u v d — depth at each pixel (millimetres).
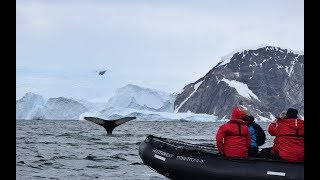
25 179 16844
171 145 13047
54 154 27984
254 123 11820
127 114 178500
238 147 11539
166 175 12977
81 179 17047
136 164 22672
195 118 190750
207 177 11945
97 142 43031
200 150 12359
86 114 182875
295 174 10828
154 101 192375
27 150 31297
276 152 11594
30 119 190375
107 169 20406
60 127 99938
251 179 11297
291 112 11164
